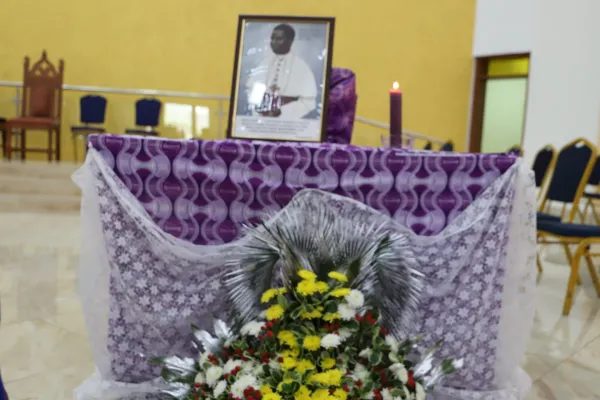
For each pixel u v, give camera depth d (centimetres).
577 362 218
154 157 148
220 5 779
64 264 341
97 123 659
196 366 136
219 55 784
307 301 127
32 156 688
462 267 152
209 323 151
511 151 176
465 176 152
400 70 812
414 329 150
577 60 698
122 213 147
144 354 153
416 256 150
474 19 814
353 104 187
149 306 149
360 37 801
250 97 171
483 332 157
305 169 150
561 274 378
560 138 716
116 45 771
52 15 758
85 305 153
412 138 188
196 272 150
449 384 158
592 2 682
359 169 150
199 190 150
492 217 152
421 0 805
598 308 296
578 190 326
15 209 521
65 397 175
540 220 315
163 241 146
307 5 788
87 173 148
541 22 736
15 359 203
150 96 662
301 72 172
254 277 139
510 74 802
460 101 830
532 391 190
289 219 145
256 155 149
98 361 155
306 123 168
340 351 125
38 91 614
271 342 126
